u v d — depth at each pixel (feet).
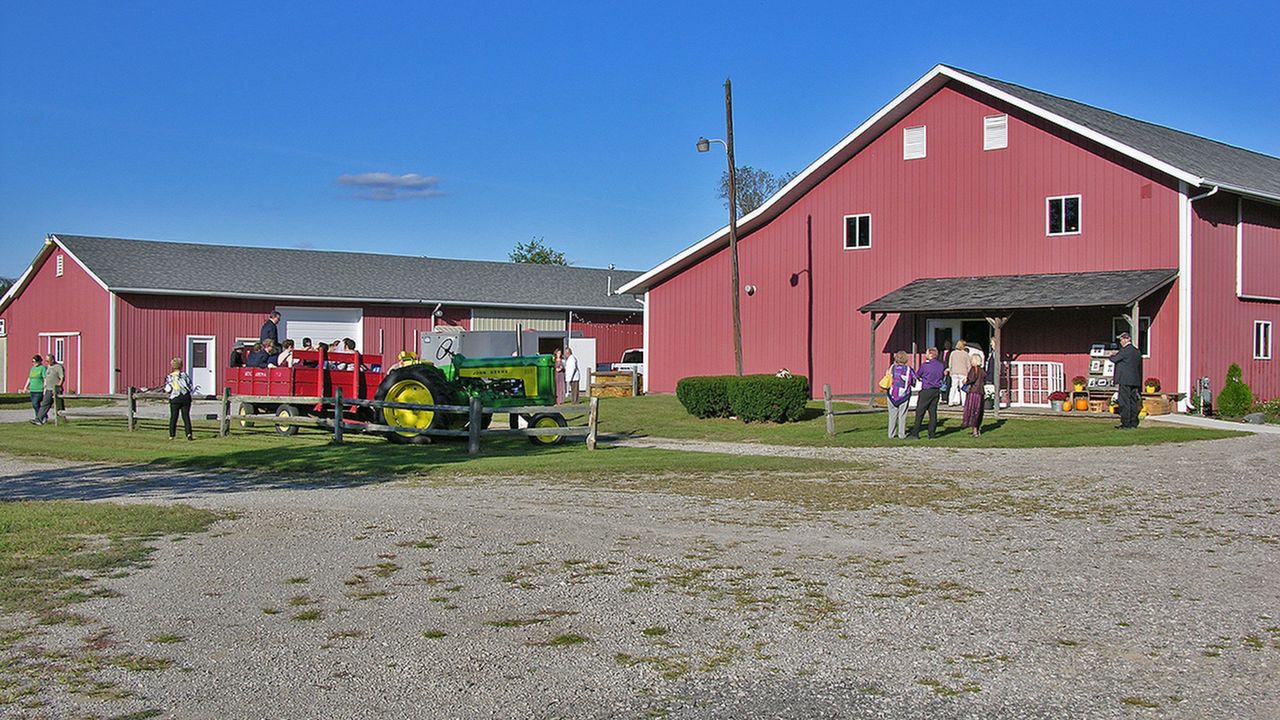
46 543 34.19
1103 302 81.97
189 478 53.47
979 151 99.50
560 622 25.55
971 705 20.10
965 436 73.15
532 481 51.67
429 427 69.77
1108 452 63.98
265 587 28.84
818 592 28.35
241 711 19.90
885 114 102.47
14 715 19.60
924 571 30.81
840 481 51.29
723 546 34.47
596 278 186.09
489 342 97.14
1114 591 28.45
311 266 157.69
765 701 20.38
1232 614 26.13
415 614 26.21
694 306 117.91
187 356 137.69
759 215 110.93
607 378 118.93
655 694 20.77
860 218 106.32
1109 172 92.38
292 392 74.13
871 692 20.81
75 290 140.36
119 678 21.63
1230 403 87.30
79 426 85.15
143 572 30.50
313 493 47.26
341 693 20.84
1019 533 36.94
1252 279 96.84
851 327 106.93
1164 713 19.66
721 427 81.71
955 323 100.83
